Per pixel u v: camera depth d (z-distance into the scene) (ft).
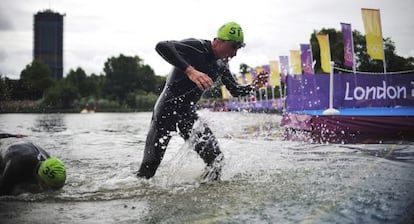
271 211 7.77
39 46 425.69
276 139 23.27
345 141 21.18
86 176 12.91
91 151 20.81
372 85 34.83
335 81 34.19
